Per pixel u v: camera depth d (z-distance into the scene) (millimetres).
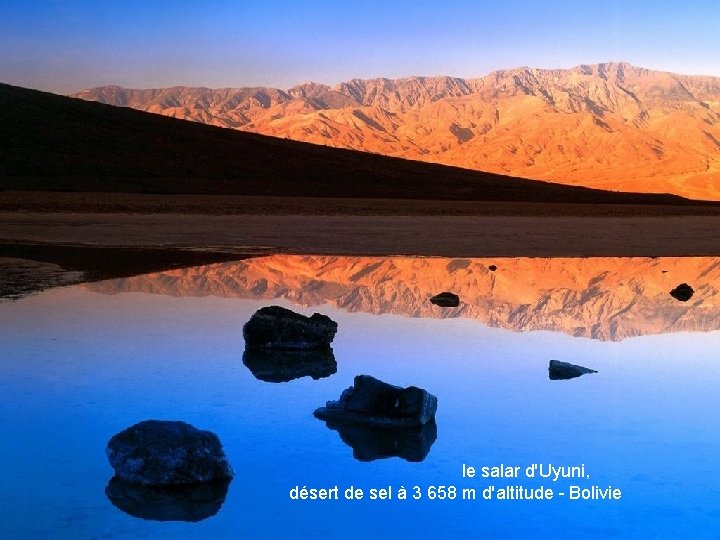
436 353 9820
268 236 28016
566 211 57938
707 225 43219
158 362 9031
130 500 5129
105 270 17359
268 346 9805
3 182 56000
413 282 16812
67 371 8508
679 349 10203
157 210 42469
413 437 6469
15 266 17562
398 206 55250
